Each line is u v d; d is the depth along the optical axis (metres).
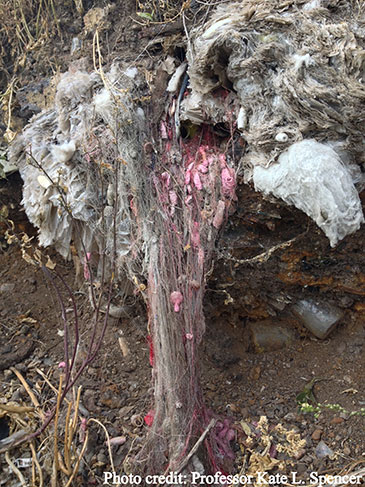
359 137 0.94
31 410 0.98
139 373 1.18
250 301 1.23
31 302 1.32
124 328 1.26
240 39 1.00
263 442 1.05
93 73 1.23
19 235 1.43
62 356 1.21
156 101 1.17
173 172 1.12
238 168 1.06
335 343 1.24
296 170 0.89
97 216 1.13
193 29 1.14
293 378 1.20
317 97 0.91
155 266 1.03
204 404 1.05
